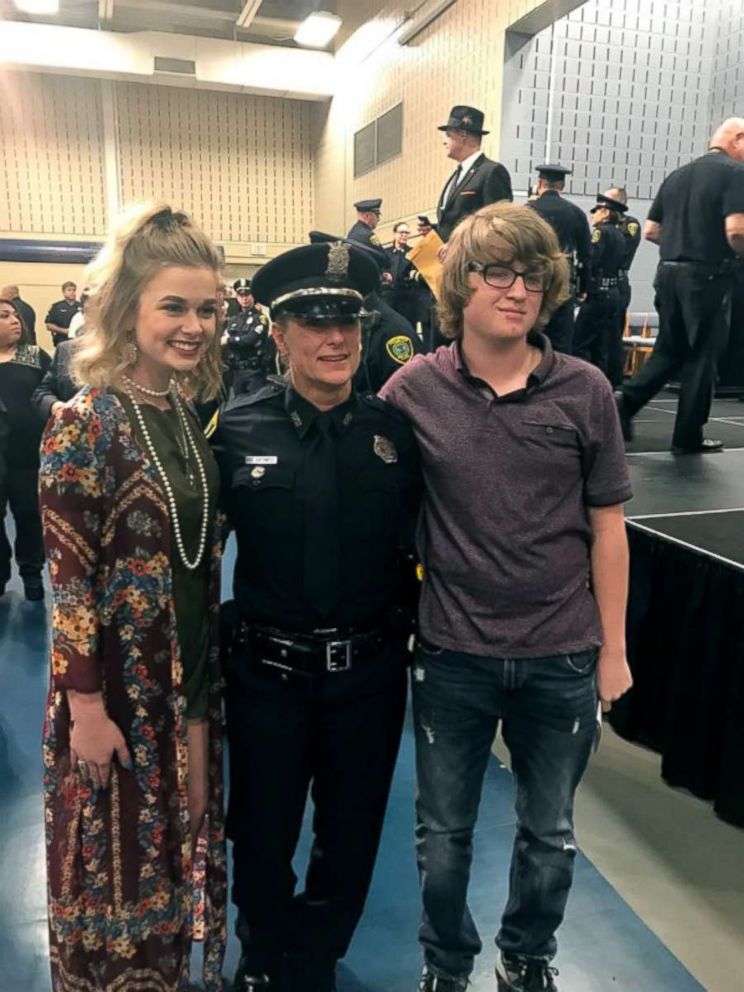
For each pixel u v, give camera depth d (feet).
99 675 3.64
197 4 30.63
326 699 4.09
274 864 4.36
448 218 12.37
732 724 6.70
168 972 4.05
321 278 3.78
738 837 6.74
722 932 5.69
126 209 3.63
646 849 6.57
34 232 34.76
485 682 4.13
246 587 4.17
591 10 20.75
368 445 4.00
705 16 21.53
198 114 36.06
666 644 7.57
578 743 4.23
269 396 4.06
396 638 4.33
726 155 11.13
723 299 11.41
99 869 3.83
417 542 4.33
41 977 5.29
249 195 37.63
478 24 21.86
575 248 14.14
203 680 4.12
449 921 4.60
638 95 21.56
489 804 7.27
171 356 3.57
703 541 7.28
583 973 5.30
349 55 32.45
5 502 11.59
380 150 30.19
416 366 4.24
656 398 18.89
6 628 11.16
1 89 33.32
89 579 3.55
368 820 4.41
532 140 21.12
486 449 3.96
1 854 6.53
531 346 4.14
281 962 4.75
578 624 4.11
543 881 4.39
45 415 10.78
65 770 3.85
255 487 3.88
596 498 4.11
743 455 11.70
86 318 3.65
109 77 33.14
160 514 3.62
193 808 4.21
